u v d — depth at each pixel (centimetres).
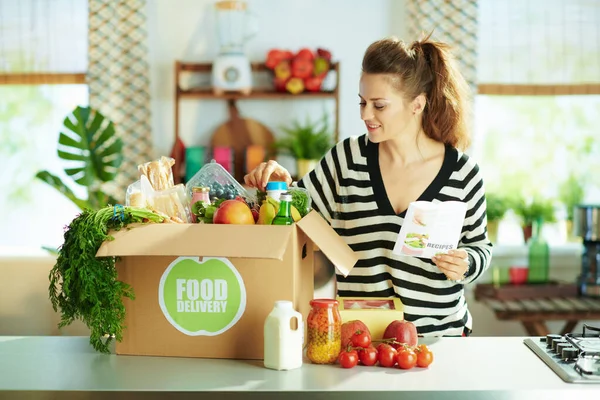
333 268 358
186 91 461
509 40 468
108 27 461
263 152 464
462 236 204
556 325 448
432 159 199
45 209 504
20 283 371
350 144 206
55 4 474
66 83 477
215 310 157
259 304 155
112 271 155
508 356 160
